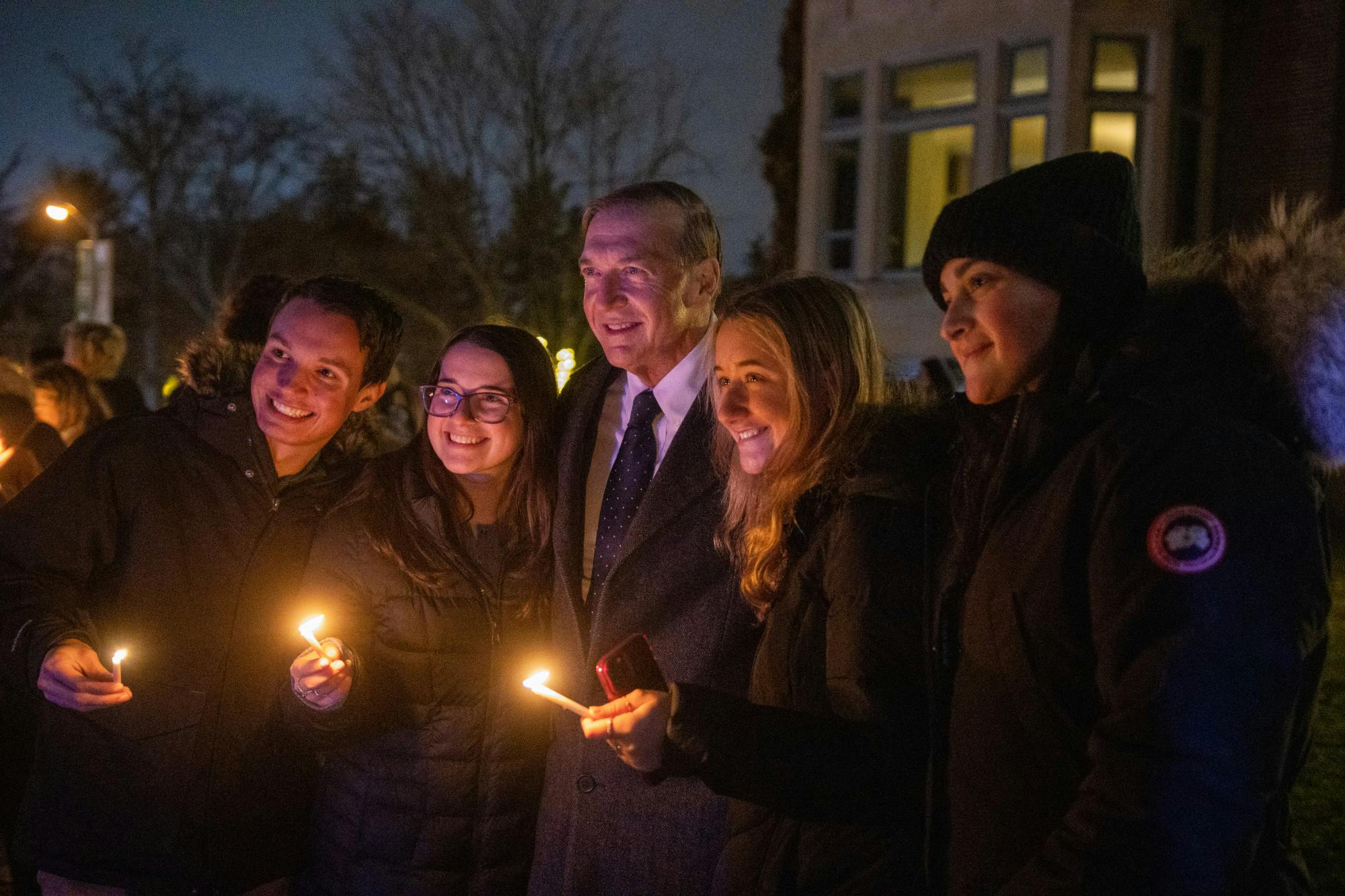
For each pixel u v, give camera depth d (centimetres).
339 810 247
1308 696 144
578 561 249
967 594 163
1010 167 1527
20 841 252
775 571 208
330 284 263
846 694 179
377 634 244
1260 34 1523
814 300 207
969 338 167
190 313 3922
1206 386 148
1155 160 1470
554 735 249
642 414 255
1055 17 1455
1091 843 137
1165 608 135
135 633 248
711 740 181
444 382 245
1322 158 1467
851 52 1638
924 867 173
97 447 252
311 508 260
